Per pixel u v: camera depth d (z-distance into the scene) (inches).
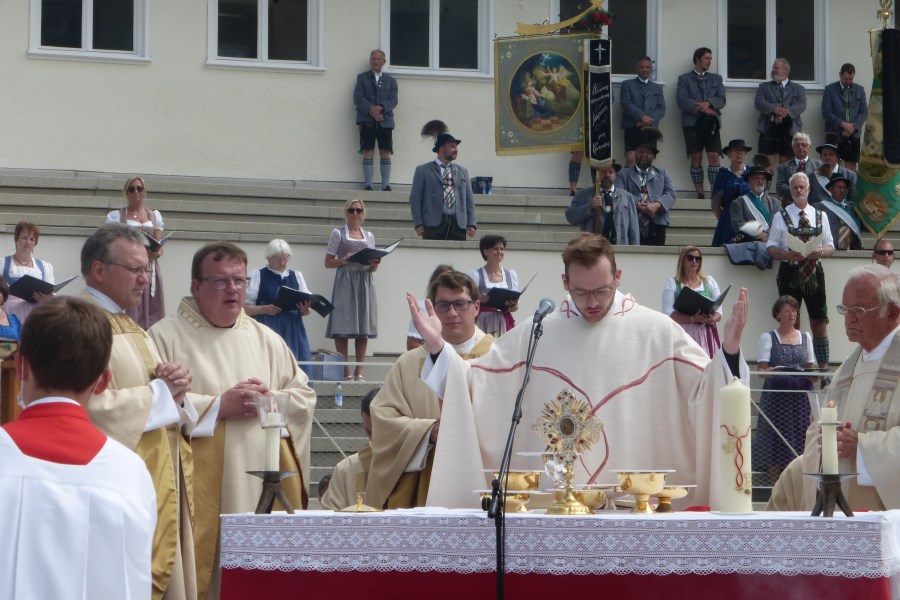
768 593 211.6
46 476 188.7
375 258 661.9
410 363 340.8
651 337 275.7
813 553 210.4
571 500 237.1
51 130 889.5
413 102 942.4
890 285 290.2
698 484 263.7
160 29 909.2
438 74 945.5
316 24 932.0
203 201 810.2
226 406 309.4
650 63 922.1
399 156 940.0
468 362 282.5
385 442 325.7
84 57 895.7
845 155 928.9
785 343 572.1
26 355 198.1
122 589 189.5
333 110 928.9
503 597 220.5
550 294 726.5
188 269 698.8
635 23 981.2
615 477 268.2
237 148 915.4
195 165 909.2
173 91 908.6
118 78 901.2
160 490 287.4
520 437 275.4
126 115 901.2
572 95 665.6
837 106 947.3
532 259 726.5
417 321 276.4
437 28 952.9
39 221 738.8
